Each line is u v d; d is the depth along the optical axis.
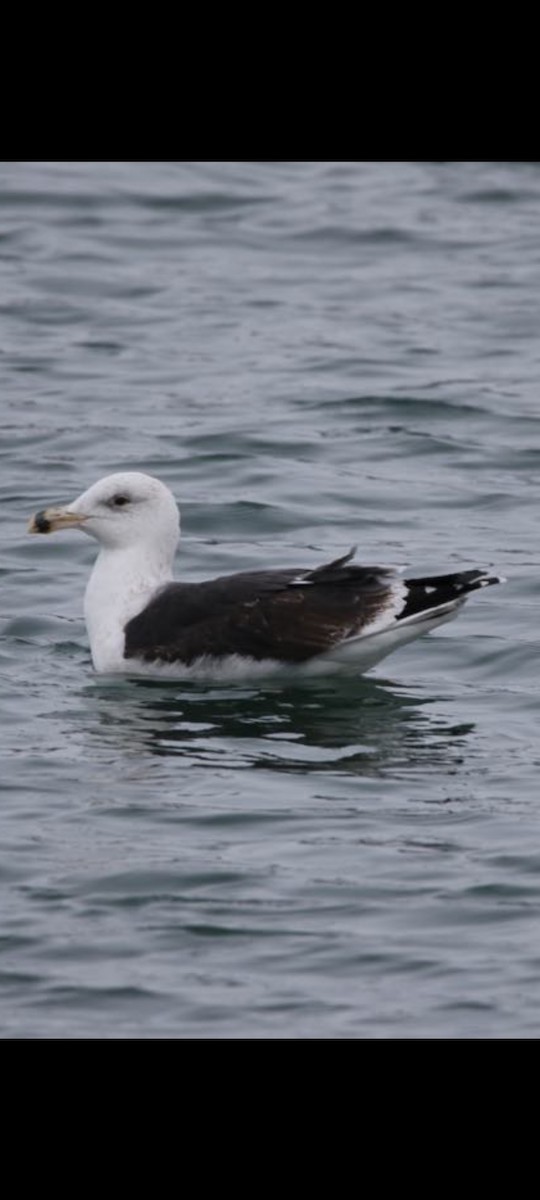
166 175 31.84
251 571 16.27
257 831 12.91
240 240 29.39
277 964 11.29
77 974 11.18
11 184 31.00
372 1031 10.66
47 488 20.30
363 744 14.47
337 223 30.12
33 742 14.37
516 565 18.30
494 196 31.67
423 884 12.16
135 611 15.98
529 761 14.16
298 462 21.23
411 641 15.61
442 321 26.08
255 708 15.15
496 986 11.05
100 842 12.70
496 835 12.84
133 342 25.11
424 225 30.14
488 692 15.60
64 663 16.16
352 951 11.40
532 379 24.02
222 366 24.31
